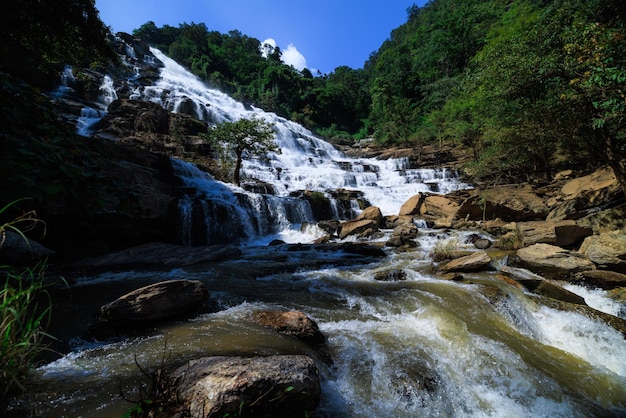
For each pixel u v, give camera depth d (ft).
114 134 65.36
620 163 30.60
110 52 36.78
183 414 6.61
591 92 22.15
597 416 9.89
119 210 11.60
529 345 13.28
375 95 175.01
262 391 7.12
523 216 42.14
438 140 113.39
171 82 123.24
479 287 18.28
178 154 65.87
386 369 10.73
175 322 13.35
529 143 47.11
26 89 9.77
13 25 26.08
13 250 18.79
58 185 8.88
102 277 21.48
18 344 6.95
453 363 11.46
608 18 25.20
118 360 9.88
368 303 16.83
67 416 7.00
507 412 9.91
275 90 200.34
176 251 28.58
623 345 13.67
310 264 26.08
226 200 44.14
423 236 39.11
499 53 42.01
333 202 58.13
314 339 12.25
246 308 15.47
